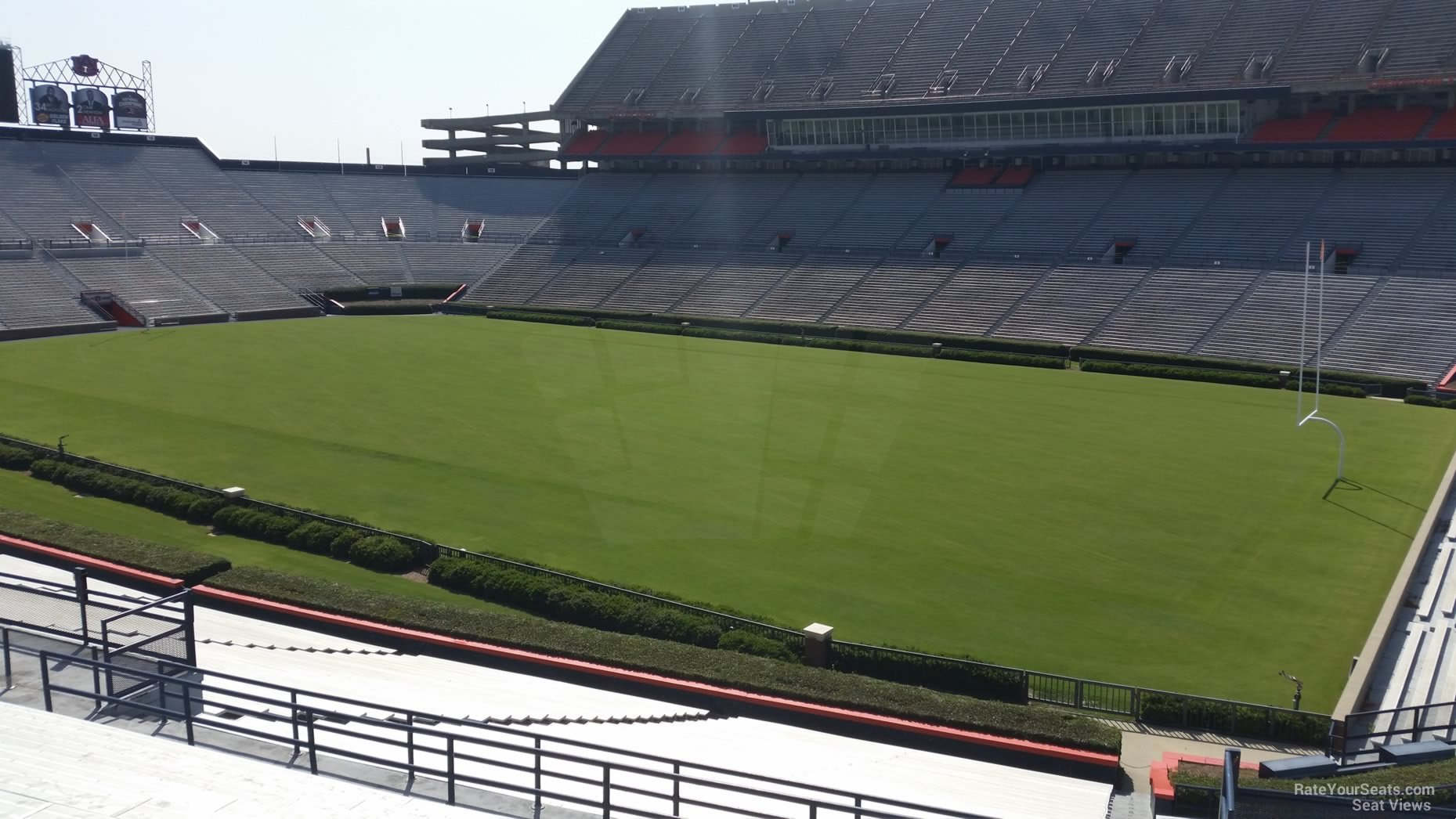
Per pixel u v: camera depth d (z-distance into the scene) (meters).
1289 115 72.25
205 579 25.16
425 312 83.38
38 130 88.19
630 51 103.06
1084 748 18.34
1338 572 28.38
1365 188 66.38
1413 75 65.50
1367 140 66.44
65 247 77.88
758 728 19.30
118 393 49.41
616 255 87.62
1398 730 19.34
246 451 39.53
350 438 41.31
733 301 76.62
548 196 100.06
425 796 13.27
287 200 95.12
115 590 24.69
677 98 95.56
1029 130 78.75
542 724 17.72
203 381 52.44
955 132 82.06
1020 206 77.50
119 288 75.81
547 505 32.94
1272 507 33.72
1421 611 26.08
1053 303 66.81
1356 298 58.66
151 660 15.84
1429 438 42.81
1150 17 79.81
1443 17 68.06
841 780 16.19
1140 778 18.47
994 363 61.12
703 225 88.38
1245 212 68.56
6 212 79.75
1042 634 24.59
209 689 14.16
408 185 101.50
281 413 45.53
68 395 48.75
